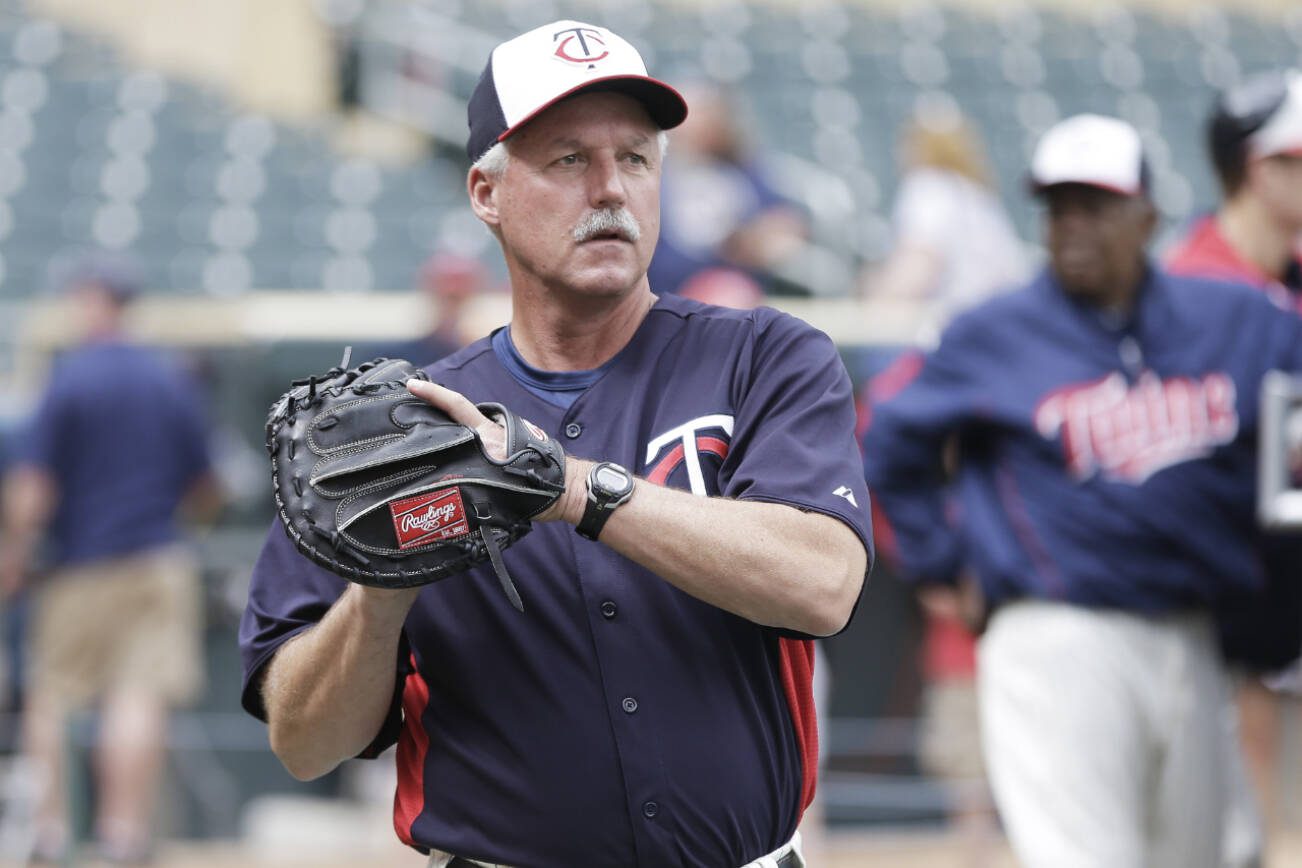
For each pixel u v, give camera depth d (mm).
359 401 7535
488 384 8547
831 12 48281
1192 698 13734
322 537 7422
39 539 20828
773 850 8352
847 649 20609
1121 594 13562
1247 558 13773
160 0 47594
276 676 8336
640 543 7527
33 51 45219
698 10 47875
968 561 14461
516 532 7504
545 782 8008
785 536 7684
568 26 8305
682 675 8016
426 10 45969
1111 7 49875
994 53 47094
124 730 19328
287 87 46750
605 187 8094
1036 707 13727
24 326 23953
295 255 36906
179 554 21266
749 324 8492
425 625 8188
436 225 37938
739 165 27422
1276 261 15688
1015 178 42344
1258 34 50188
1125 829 13570
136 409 20922
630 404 8344
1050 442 13852
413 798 8375
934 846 18828
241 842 19344
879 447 14758
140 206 39188
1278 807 18719
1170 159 44281
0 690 20891
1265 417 13680
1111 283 13883
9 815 19312
